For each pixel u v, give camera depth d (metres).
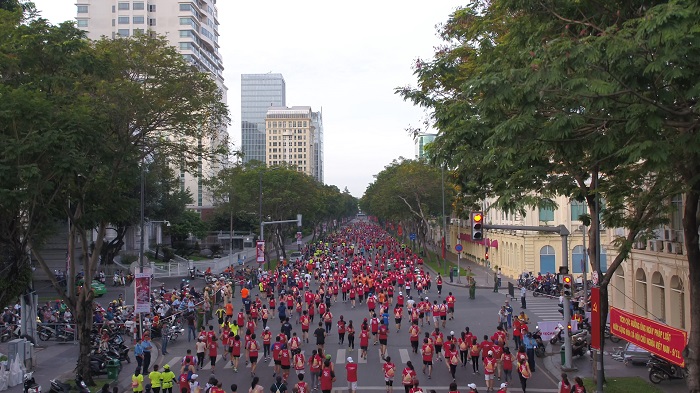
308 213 75.19
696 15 11.00
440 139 18.38
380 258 75.69
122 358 26.77
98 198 22.80
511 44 16.22
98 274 53.50
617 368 23.97
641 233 23.11
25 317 28.08
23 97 17.30
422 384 22.02
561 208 53.75
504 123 14.01
